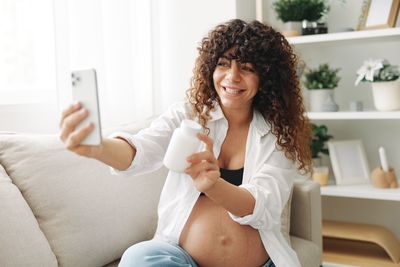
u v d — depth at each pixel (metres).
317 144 2.42
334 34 2.26
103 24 2.16
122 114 2.24
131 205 1.60
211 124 1.45
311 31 2.38
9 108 1.81
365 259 2.25
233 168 1.42
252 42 1.33
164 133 1.37
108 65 2.18
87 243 1.44
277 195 1.33
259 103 1.46
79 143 0.93
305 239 1.79
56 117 1.98
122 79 2.23
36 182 1.43
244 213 1.23
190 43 2.54
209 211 1.36
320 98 2.38
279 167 1.41
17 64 1.85
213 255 1.32
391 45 2.45
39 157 1.47
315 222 1.83
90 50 2.04
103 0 2.15
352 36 2.22
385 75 2.21
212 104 1.44
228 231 1.33
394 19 2.21
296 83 1.48
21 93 1.87
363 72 2.26
